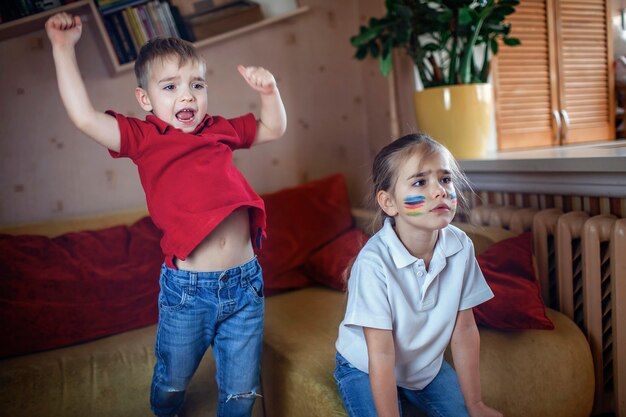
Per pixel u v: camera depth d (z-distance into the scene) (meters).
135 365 1.67
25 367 1.64
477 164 2.10
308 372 1.48
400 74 2.66
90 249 2.03
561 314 1.74
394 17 2.22
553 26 2.47
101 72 2.31
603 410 1.76
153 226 2.15
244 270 1.44
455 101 2.21
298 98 2.75
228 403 1.45
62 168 2.28
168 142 1.39
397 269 1.28
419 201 1.23
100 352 1.72
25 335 1.76
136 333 1.88
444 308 1.30
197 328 1.42
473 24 2.16
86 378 1.62
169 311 1.42
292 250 2.32
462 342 1.32
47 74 2.24
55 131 2.26
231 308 1.43
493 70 2.40
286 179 2.75
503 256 1.72
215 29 2.48
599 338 1.68
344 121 2.89
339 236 2.43
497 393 1.47
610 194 1.70
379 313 1.22
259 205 1.45
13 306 1.80
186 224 1.37
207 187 1.39
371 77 2.84
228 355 1.46
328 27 2.80
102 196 2.37
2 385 1.56
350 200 2.93
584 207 1.84
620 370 1.62
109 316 1.89
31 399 1.56
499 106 2.43
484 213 2.08
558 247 1.77
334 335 1.70
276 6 2.63
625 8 2.49
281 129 1.64
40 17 2.10
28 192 2.23
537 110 2.50
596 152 1.84
